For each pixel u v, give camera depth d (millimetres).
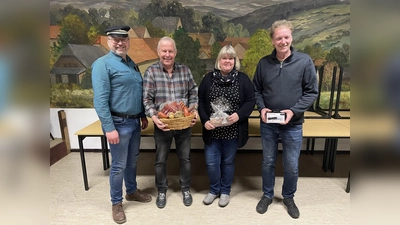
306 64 1686
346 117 2719
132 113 1836
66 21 2965
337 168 2836
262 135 1948
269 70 1779
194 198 2242
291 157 1864
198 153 3309
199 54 3004
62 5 2934
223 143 2035
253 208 2090
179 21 2949
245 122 1972
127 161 2047
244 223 1908
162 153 2010
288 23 1666
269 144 1924
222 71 1913
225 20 2941
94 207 2117
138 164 2979
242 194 2309
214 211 2053
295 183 1966
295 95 1729
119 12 2947
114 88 1740
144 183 2527
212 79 1949
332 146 2713
